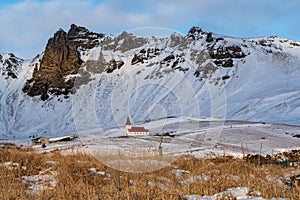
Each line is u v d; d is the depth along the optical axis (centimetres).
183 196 605
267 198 594
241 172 908
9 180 722
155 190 603
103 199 565
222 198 593
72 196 591
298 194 593
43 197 587
